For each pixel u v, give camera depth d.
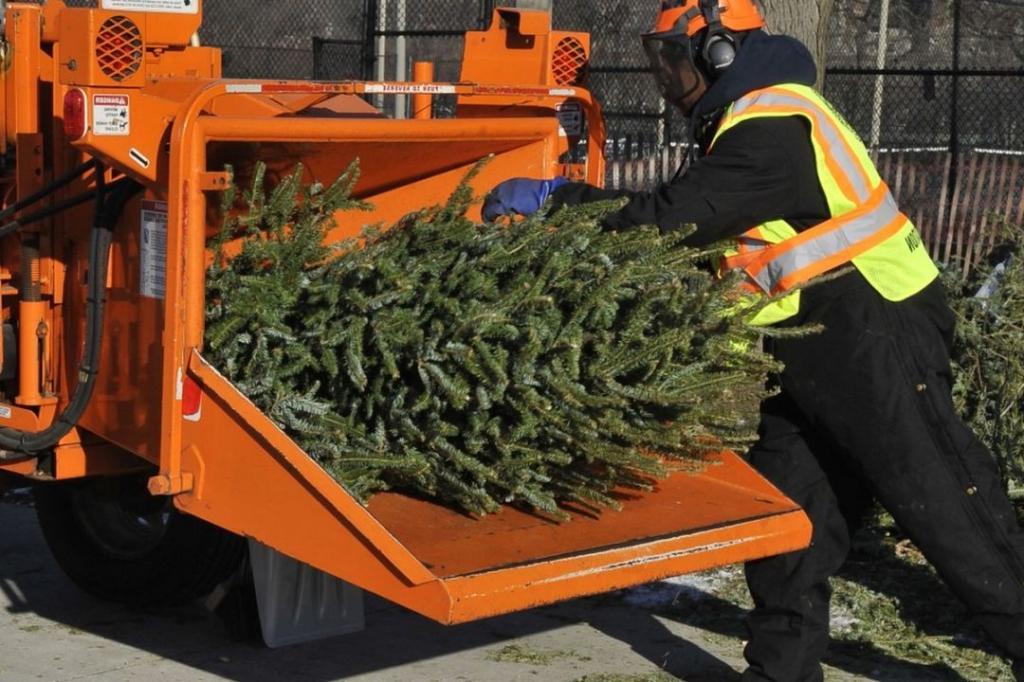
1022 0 11.08
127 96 3.41
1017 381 5.43
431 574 3.12
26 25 4.08
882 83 11.01
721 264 4.01
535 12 4.62
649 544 3.52
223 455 3.33
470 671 4.50
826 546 4.07
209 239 3.73
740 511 3.86
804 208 3.83
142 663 4.54
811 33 6.92
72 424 3.83
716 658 4.63
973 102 10.79
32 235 4.06
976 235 9.49
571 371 3.52
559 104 4.51
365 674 4.46
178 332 3.37
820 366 3.85
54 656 4.59
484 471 3.57
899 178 9.87
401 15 13.33
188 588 4.73
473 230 3.73
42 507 5.02
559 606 5.16
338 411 3.75
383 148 3.91
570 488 3.76
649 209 3.75
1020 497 5.44
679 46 3.95
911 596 5.22
